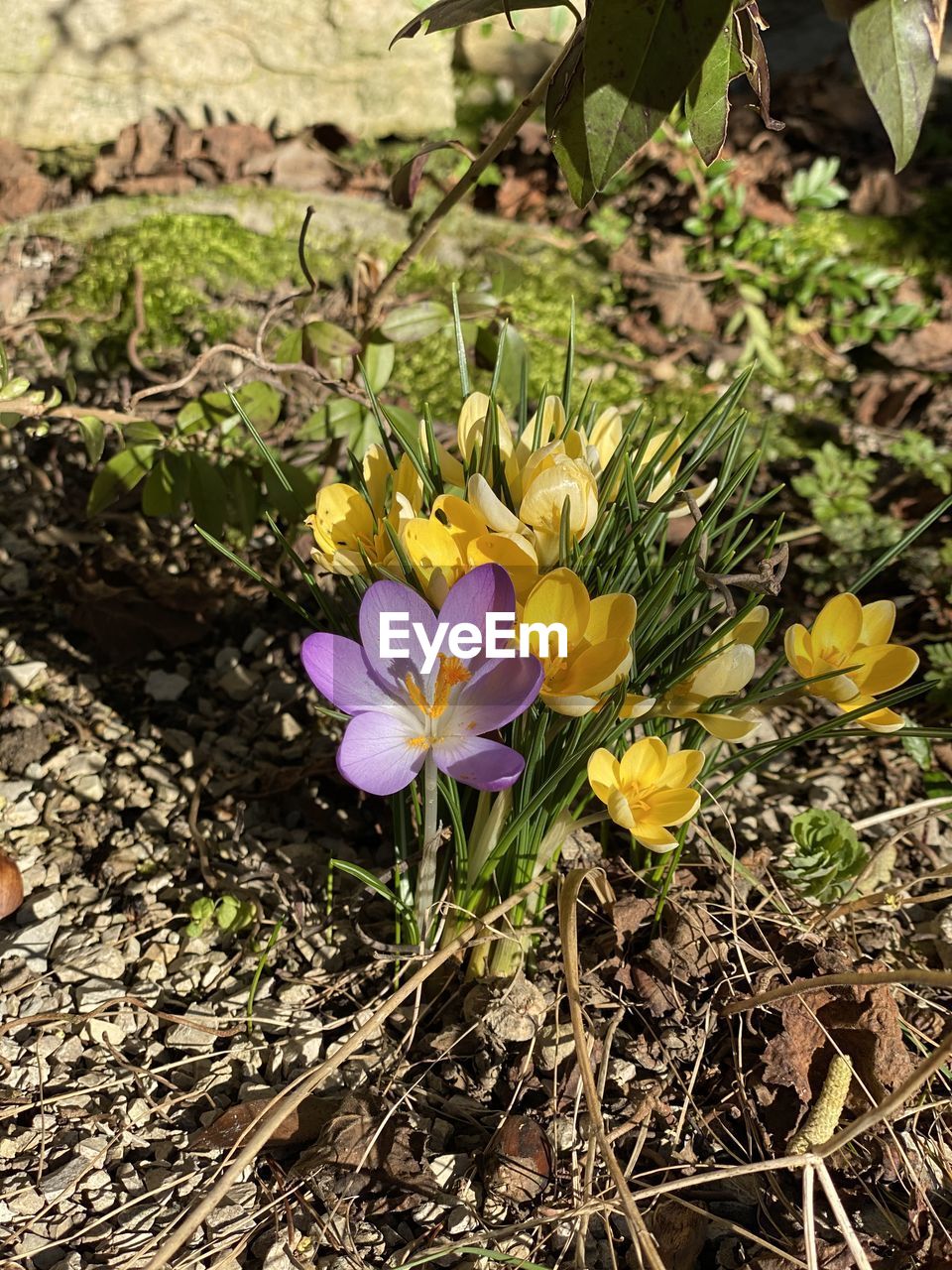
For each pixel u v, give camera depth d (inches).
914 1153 14.4
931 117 36.6
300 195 31.4
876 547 23.3
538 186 32.5
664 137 31.6
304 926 17.1
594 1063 15.1
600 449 15.0
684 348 29.9
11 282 28.8
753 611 13.9
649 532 14.7
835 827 16.8
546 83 15.7
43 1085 14.9
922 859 18.8
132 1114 14.7
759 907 16.3
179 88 31.4
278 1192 13.9
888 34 10.4
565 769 13.1
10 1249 13.1
